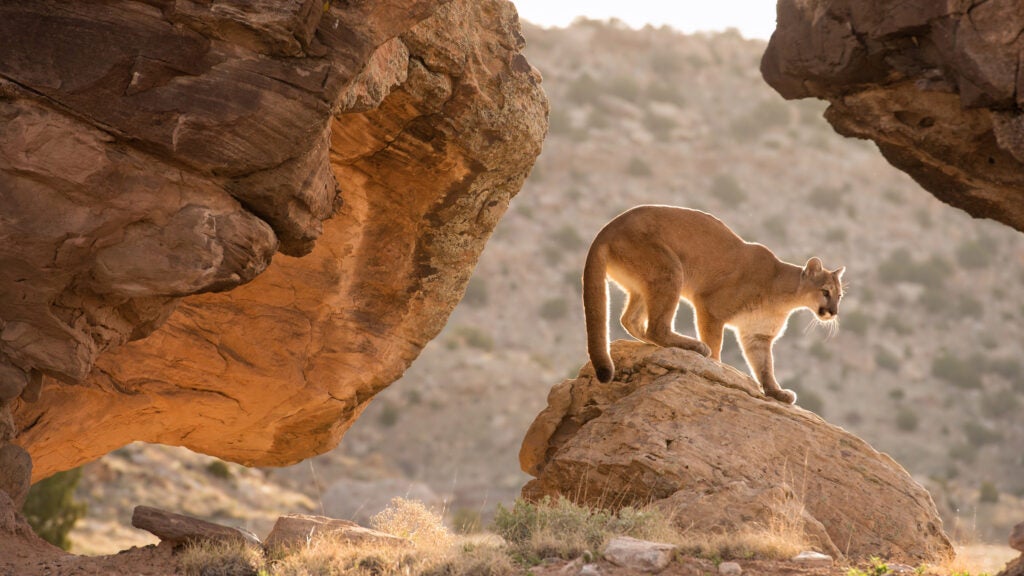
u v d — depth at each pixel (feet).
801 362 342.03
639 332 57.62
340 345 66.03
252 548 40.22
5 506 43.11
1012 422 325.62
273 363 64.34
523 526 41.60
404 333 68.44
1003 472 297.12
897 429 315.99
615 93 517.96
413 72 54.75
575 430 55.83
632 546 36.32
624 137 479.41
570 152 457.27
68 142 38.70
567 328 357.61
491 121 60.13
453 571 35.42
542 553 38.14
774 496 44.75
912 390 337.11
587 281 54.90
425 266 66.28
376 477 248.52
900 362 351.05
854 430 311.27
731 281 57.88
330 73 40.47
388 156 60.49
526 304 367.86
